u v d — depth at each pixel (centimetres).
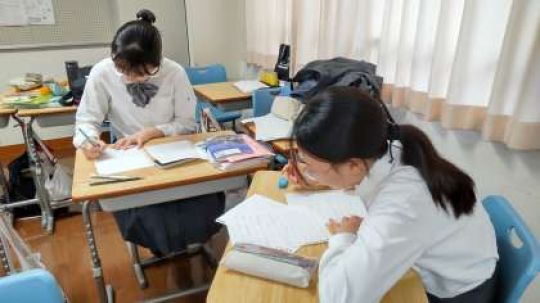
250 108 273
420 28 173
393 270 74
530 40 132
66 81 283
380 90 179
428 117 173
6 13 328
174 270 208
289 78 256
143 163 146
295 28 275
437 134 177
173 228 159
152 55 150
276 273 84
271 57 314
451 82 156
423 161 79
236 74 403
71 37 355
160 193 142
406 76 189
